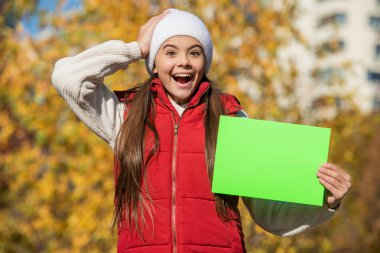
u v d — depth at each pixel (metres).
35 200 13.16
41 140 13.05
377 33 76.00
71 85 4.33
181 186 4.18
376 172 28.36
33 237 13.88
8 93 13.02
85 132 12.65
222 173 4.14
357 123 14.27
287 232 4.37
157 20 4.55
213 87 4.48
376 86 73.06
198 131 4.31
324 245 13.27
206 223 4.13
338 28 14.77
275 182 4.11
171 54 4.43
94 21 13.34
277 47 13.33
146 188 4.18
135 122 4.29
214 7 13.14
